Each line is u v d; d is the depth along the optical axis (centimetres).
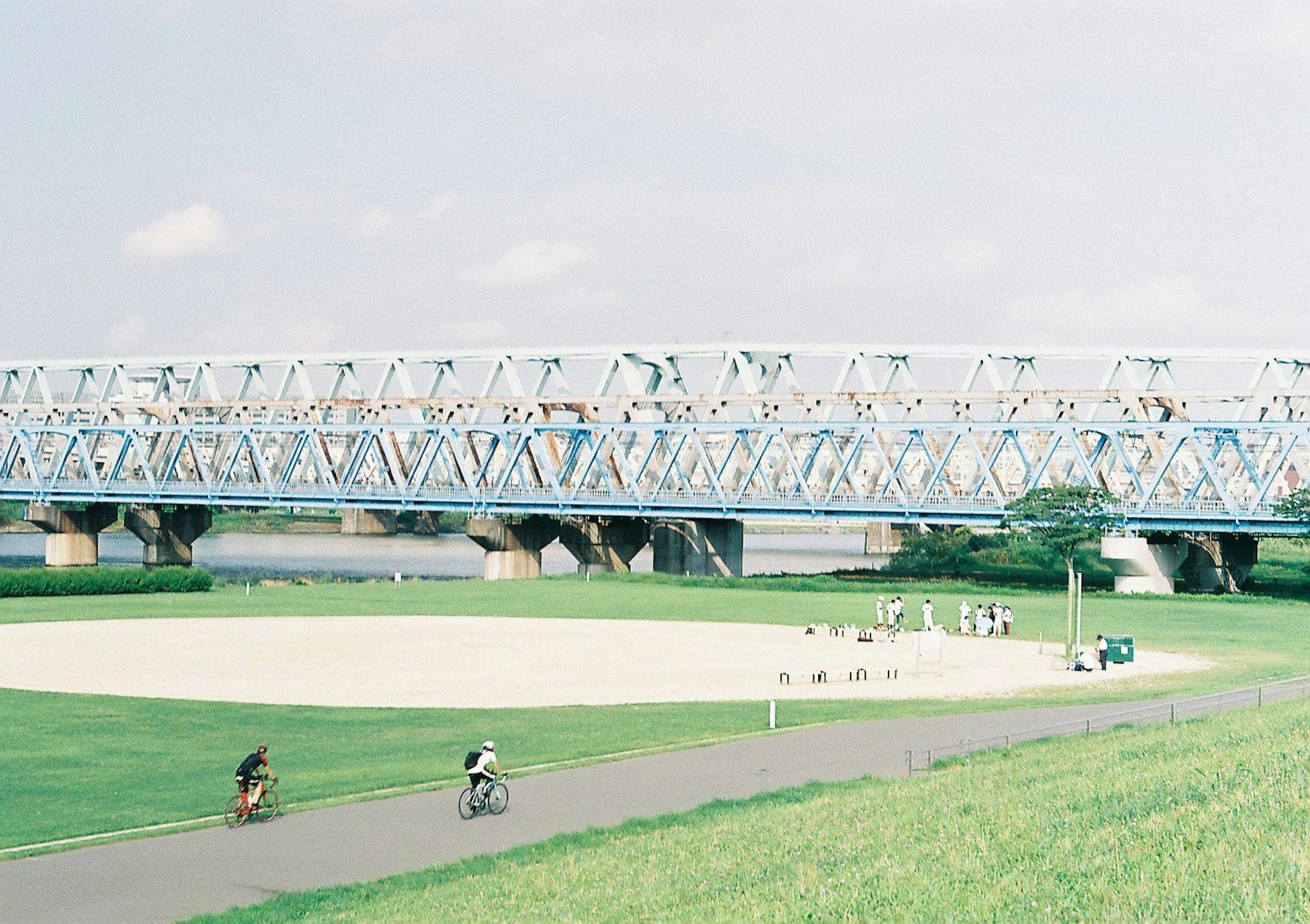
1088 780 4075
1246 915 2677
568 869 3547
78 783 4797
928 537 18788
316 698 6944
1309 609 11769
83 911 3297
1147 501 13500
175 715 6303
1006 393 15725
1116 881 2986
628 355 17800
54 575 13175
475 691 7250
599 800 4462
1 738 5694
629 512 16112
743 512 15500
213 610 11831
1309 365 15250
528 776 4853
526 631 10506
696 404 17275
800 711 6384
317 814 4281
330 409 19688
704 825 4028
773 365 17975
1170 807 3559
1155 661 8506
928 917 2892
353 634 10212
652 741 5559
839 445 17238
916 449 17200
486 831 4059
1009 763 4662
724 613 11844
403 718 6244
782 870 3391
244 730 5931
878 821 3828
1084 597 12975
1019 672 8038
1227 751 4244
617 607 12381
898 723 5947
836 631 10225
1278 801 3478
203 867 3688
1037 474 13938
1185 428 13338
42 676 7738
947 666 8356
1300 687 6656
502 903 3256
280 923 3145
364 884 3488
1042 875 3092
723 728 5872
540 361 18338
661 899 3216
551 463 17875
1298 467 19125
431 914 3181
